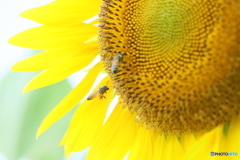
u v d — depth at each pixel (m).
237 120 0.45
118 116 0.51
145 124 0.49
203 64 0.44
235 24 0.44
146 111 0.47
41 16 0.50
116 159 0.50
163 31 0.46
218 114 0.45
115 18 0.48
